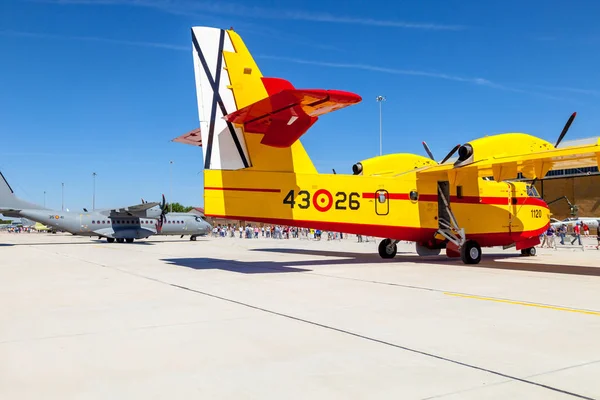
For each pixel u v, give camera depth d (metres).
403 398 3.74
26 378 4.24
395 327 6.16
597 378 4.18
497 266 14.44
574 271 12.91
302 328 6.12
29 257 19.28
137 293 9.12
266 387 4.01
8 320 6.69
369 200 14.50
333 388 3.98
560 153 11.67
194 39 12.38
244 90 12.71
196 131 12.71
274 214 12.84
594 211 40.53
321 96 9.56
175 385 4.06
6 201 33.47
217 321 6.55
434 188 15.72
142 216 36.41
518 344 5.33
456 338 5.59
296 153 13.35
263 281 10.79
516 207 17.16
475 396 3.76
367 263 15.53
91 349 5.18
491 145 13.85
